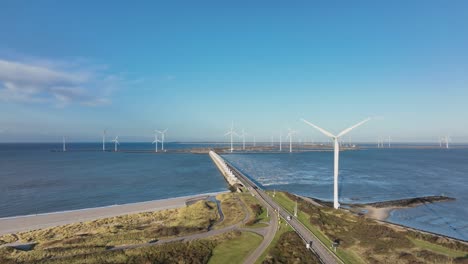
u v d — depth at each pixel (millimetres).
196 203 88938
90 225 67812
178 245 51000
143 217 75375
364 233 59500
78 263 43906
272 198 92375
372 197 110375
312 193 116438
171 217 75125
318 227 61719
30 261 44500
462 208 94250
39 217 76188
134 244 52625
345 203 99938
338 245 52250
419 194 115875
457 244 53438
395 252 49500
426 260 46125
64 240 54750
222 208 81750
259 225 63500
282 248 49844
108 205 96500
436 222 79875
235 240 54344
